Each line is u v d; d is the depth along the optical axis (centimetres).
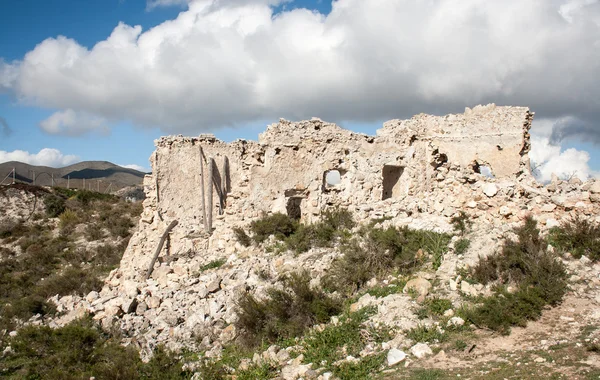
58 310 2012
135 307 1775
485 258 1368
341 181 2631
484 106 2703
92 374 1312
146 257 2567
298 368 1106
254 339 1373
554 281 1184
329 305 1367
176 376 1241
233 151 2769
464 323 1130
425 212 1817
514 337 1055
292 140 2578
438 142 2762
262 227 2167
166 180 2730
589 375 854
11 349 1609
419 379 934
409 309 1230
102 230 4141
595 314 1081
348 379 1002
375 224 1911
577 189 1631
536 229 1453
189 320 1586
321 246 1919
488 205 1628
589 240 1328
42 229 4456
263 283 1705
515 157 2544
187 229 2602
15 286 2908
